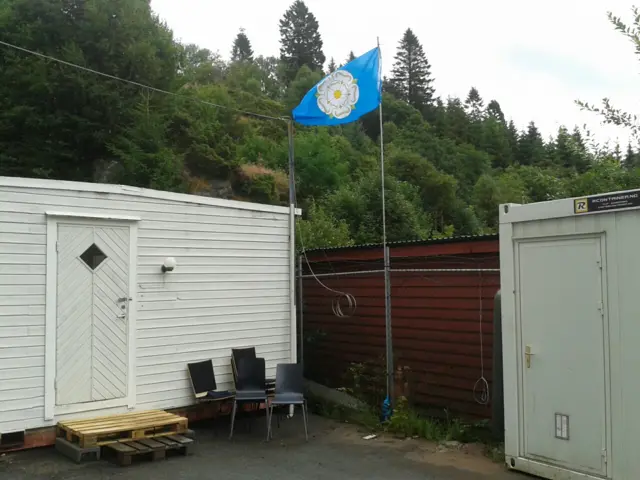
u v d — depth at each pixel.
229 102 32.75
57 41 19.53
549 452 5.75
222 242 8.52
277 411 9.07
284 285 9.23
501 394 6.66
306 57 84.75
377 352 9.66
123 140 18.83
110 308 7.39
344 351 10.30
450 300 8.44
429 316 8.74
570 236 5.66
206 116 23.50
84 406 7.11
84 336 7.16
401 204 22.55
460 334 8.28
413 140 56.88
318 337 10.80
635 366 5.11
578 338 5.55
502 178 43.44
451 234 25.69
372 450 7.07
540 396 5.85
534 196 12.41
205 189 21.03
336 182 31.45
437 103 88.56
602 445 5.31
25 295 6.75
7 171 17.52
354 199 22.52
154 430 6.87
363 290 9.94
